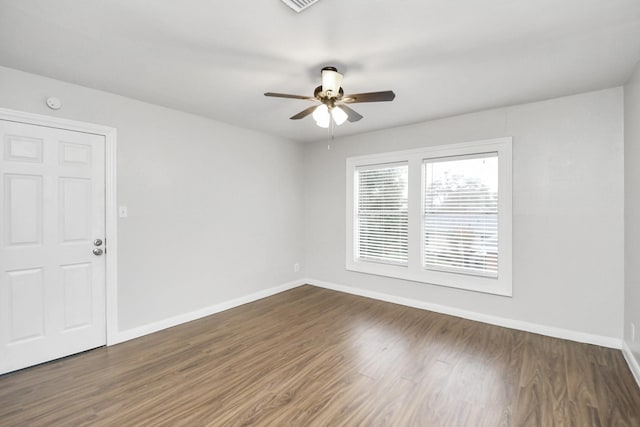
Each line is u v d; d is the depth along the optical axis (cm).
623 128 267
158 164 319
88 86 269
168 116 327
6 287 234
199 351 271
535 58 220
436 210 373
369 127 403
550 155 300
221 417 185
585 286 284
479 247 343
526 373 232
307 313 368
